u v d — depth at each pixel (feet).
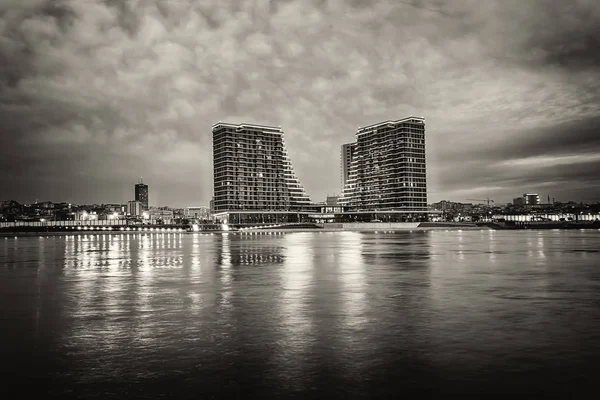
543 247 168.76
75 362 32.27
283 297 58.70
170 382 28.27
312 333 39.58
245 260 122.21
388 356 32.81
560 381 27.73
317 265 104.78
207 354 33.78
